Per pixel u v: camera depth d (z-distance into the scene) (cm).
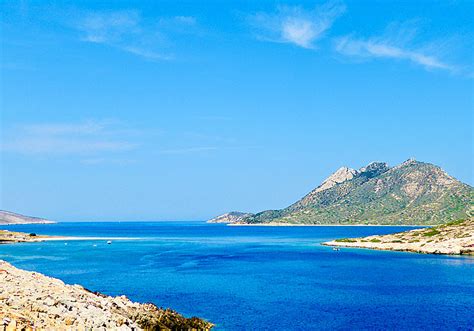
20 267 11381
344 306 6606
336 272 10688
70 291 4628
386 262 13025
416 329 5328
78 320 3634
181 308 6394
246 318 5822
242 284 8719
